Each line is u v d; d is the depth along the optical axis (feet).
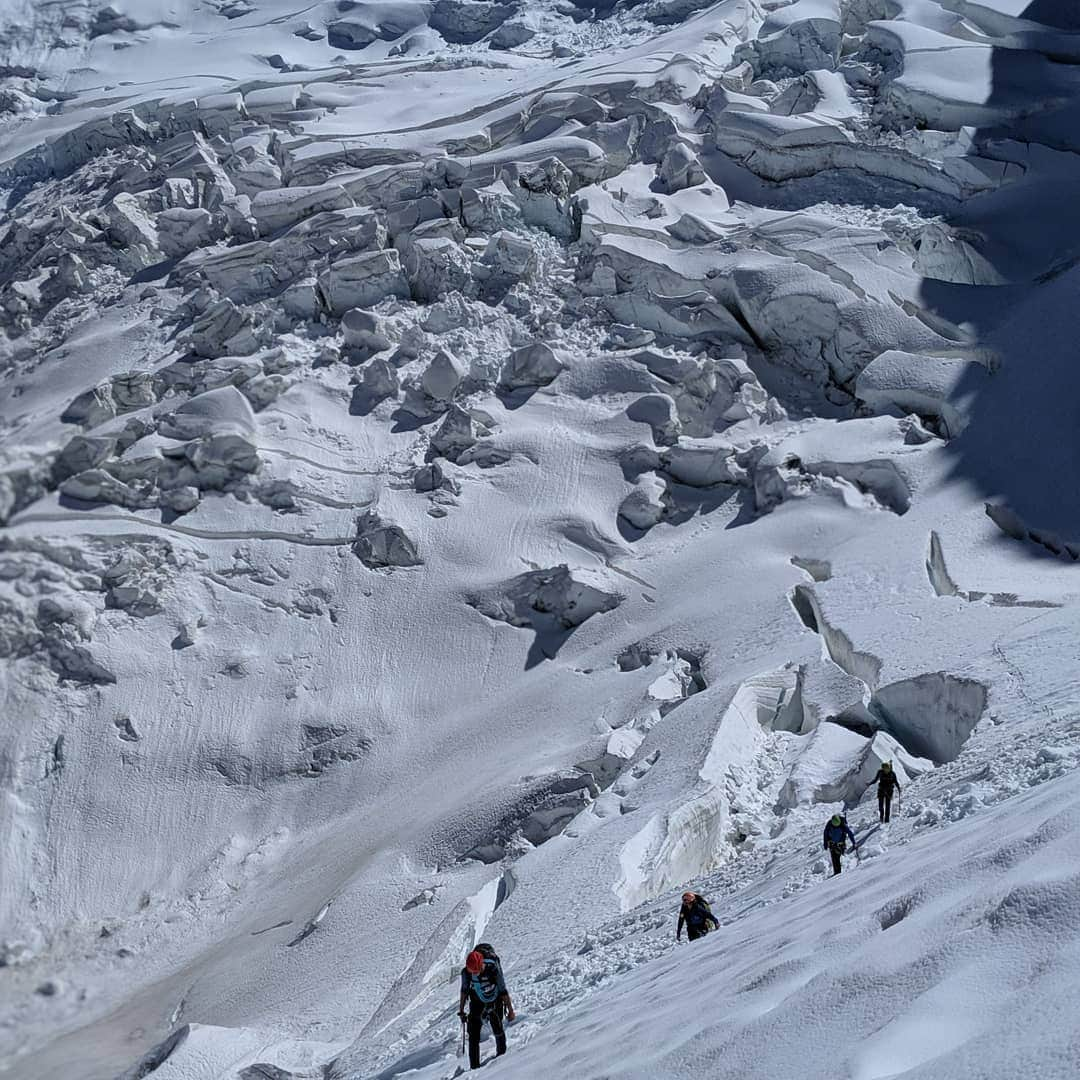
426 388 164.45
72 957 104.78
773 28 225.76
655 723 111.55
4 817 120.06
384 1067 51.88
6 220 248.73
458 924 85.20
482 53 283.38
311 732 130.52
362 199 208.54
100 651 133.08
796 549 136.56
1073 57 193.36
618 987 37.65
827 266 168.86
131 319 197.06
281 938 102.37
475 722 127.85
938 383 149.38
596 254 180.65
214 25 316.81
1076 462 129.90
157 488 150.20
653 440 158.20
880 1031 16.24
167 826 122.01
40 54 306.76
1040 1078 12.85
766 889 52.49
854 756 93.09
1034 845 19.76
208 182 226.17
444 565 145.79
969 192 175.94
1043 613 103.55
